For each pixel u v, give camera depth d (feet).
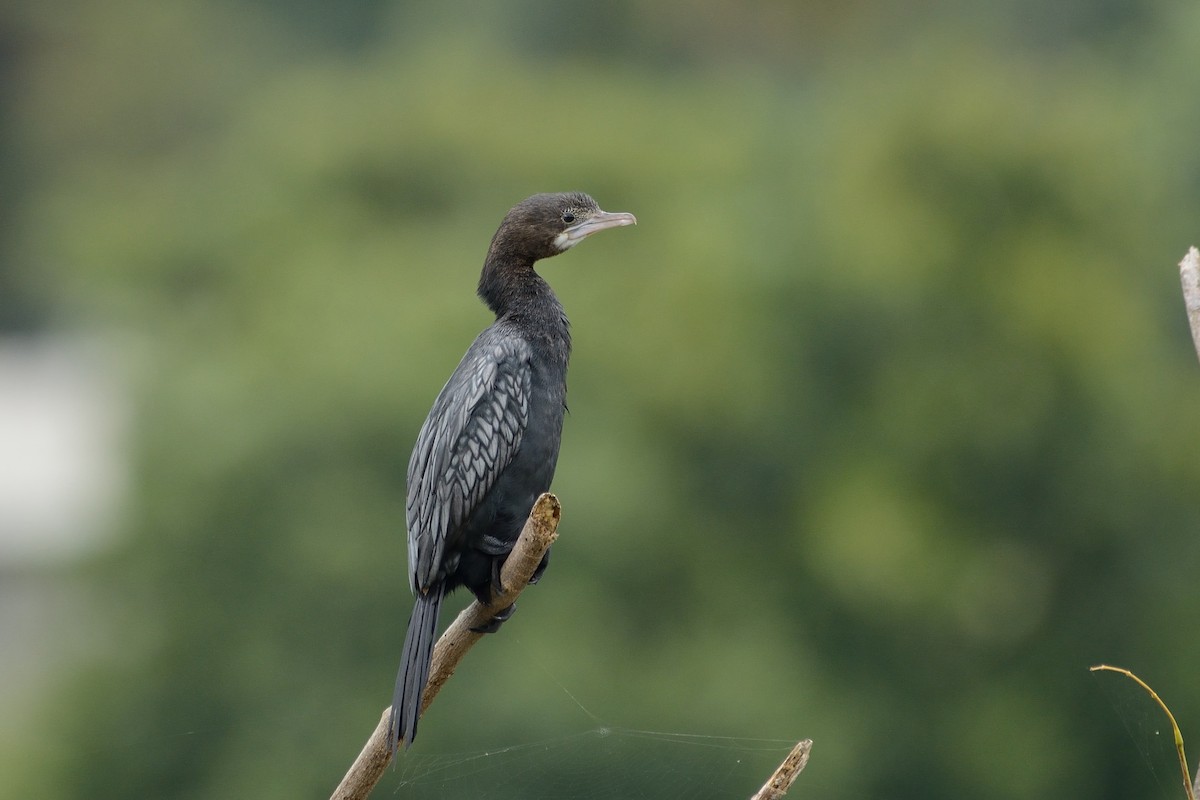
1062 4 101.40
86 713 58.13
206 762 57.41
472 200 76.89
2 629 90.12
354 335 61.57
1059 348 61.67
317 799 55.47
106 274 76.38
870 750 58.95
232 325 68.85
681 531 61.57
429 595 21.54
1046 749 59.47
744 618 61.05
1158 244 70.74
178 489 59.72
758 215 67.62
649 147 78.84
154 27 168.14
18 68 178.81
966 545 61.11
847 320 63.10
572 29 124.77
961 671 61.21
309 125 80.07
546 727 53.47
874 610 60.39
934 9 115.03
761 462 63.87
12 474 113.19
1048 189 63.82
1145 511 62.54
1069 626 61.98
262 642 57.52
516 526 22.54
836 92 84.89
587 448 60.90
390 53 134.41
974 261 62.95
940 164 64.13
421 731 53.21
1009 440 61.26
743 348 63.52
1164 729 51.70
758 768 46.24
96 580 63.46
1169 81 76.69
